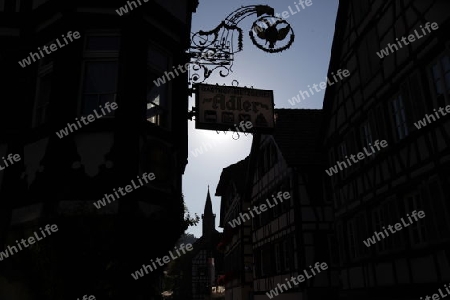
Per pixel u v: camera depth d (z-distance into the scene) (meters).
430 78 9.51
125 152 7.26
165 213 7.78
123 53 7.84
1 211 7.39
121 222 6.89
